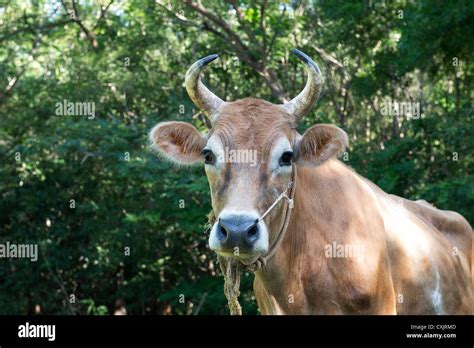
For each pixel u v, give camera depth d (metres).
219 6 20.33
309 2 20.12
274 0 20.34
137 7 20.41
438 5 14.84
